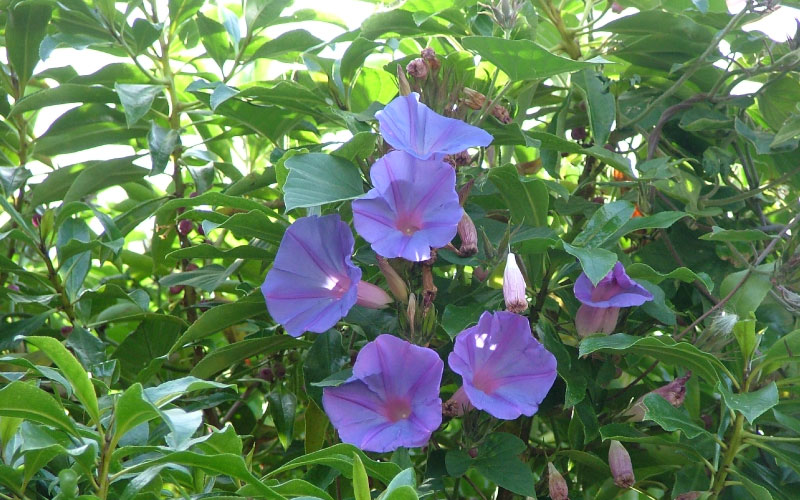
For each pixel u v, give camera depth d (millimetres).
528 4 696
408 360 509
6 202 661
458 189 617
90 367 638
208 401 708
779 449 638
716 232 629
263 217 601
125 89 739
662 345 550
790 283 642
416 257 506
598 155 678
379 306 562
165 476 523
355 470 406
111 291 743
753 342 574
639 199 708
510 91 743
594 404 625
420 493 522
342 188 556
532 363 533
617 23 737
